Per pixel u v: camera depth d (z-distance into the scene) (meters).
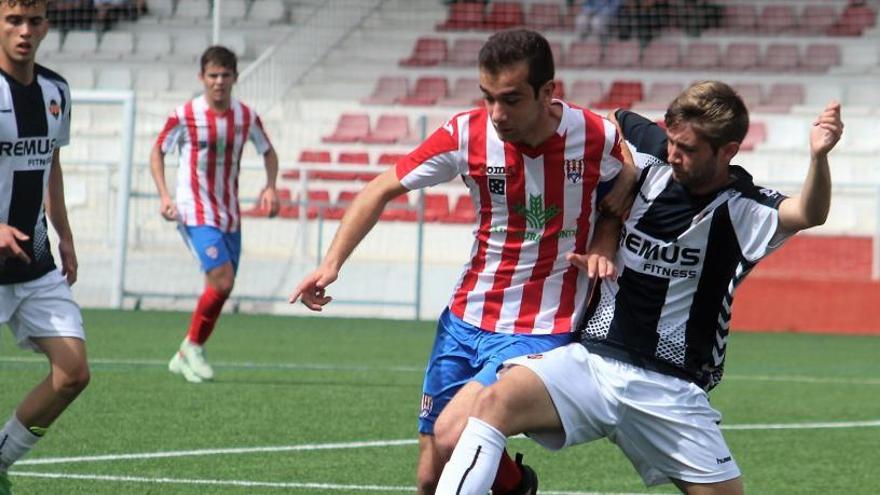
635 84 71.94
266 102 70.00
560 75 72.94
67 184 62.69
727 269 13.18
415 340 44.03
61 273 16.83
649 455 13.30
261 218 60.31
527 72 12.87
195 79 73.75
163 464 20.11
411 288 55.19
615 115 14.41
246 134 30.64
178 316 50.28
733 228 13.09
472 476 12.44
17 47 15.54
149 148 67.50
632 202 13.66
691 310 13.24
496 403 12.67
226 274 30.25
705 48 73.81
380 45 74.56
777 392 32.59
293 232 60.03
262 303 55.69
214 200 30.16
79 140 66.12
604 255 13.59
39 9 15.59
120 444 21.88
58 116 16.39
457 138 14.13
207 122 30.09
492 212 14.39
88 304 55.75
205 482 18.73
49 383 15.87
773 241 13.05
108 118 71.25
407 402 28.28
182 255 56.25
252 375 32.62
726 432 25.64
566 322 14.40
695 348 13.27
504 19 75.75
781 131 67.88
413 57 74.38
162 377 31.42
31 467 19.56
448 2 76.38
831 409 29.42
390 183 14.09
